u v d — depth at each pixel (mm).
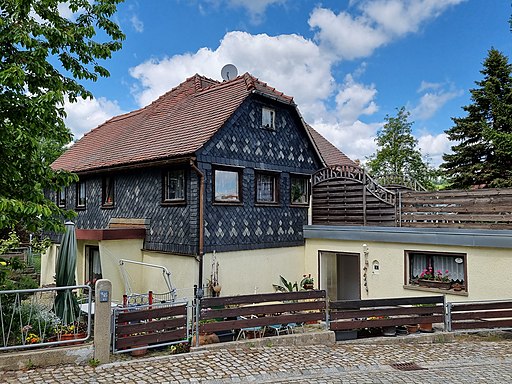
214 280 11070
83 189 15266
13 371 6172
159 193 11938
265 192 13172
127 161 12242
